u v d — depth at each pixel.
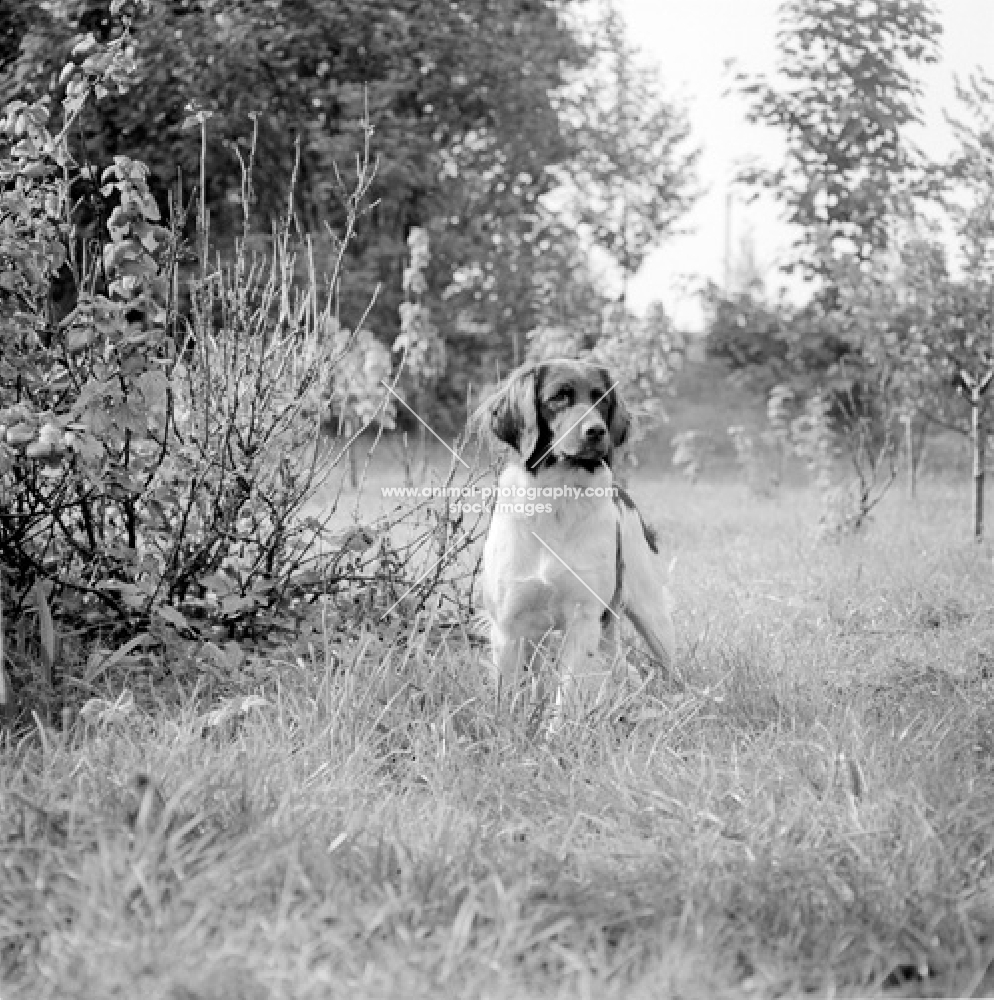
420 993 2.71
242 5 16.73
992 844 3.59
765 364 20.09
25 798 3.55
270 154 17.83
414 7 19.20
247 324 5.68
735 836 3.67
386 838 3.61
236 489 5.50
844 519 9.81
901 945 3.08
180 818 3.43
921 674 5.62
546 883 3.30
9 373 4.83
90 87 5.11
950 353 10.44
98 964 2.76
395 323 19.75
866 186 18.73
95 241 5.48
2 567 5.11
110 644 5.27
